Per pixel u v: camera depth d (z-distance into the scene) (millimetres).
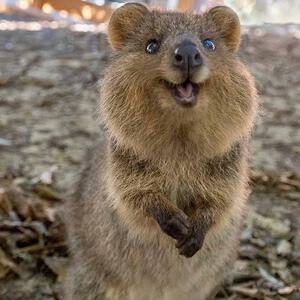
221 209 642
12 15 2031
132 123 607
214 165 634
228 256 711
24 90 1307
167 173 627
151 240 654
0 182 949
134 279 678
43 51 1529
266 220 872
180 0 1798
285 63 1447
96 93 1271
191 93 573
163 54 581
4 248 796
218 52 609
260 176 971
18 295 744
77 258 719
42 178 946
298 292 746
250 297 748
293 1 2699
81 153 1050
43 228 827
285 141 1114
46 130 1133
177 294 697
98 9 2020
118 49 647
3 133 1119
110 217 664
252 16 2666
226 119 604
